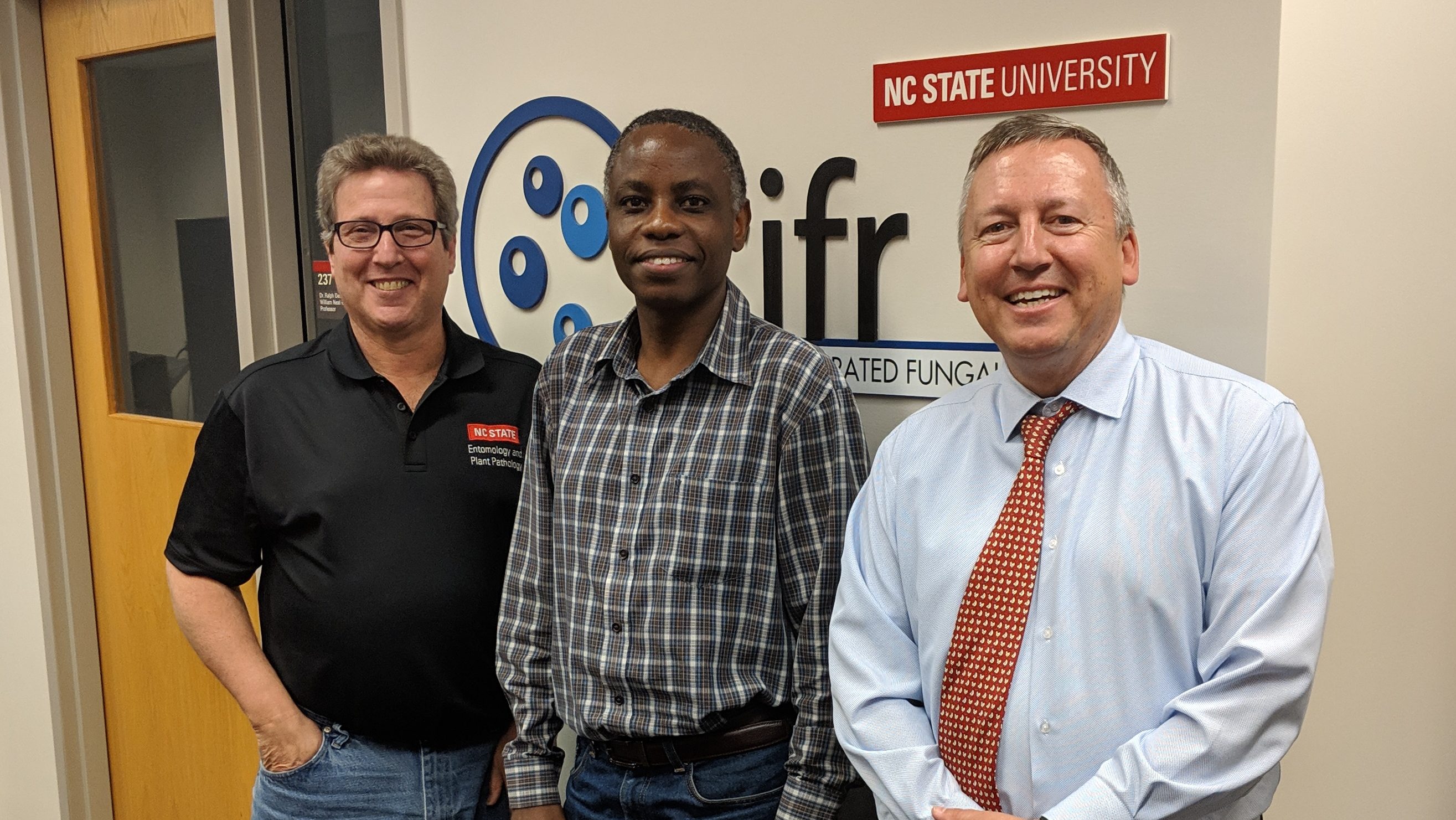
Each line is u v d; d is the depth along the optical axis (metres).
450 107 1.90
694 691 1.24
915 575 1.14
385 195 1.47
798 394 1.25
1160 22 1.22
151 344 2.46
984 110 1.33
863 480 1.27
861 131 1.44
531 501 1.44
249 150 2.10
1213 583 0.97
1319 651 0.94
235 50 2.05
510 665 1.42
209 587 1.55
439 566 1.50
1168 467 1.00
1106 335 1.06
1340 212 1.28
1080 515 1.03
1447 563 1.49
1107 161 1.05
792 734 1.28
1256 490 0.96
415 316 1.50
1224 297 1.22
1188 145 1.22
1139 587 0.98
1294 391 1.29
